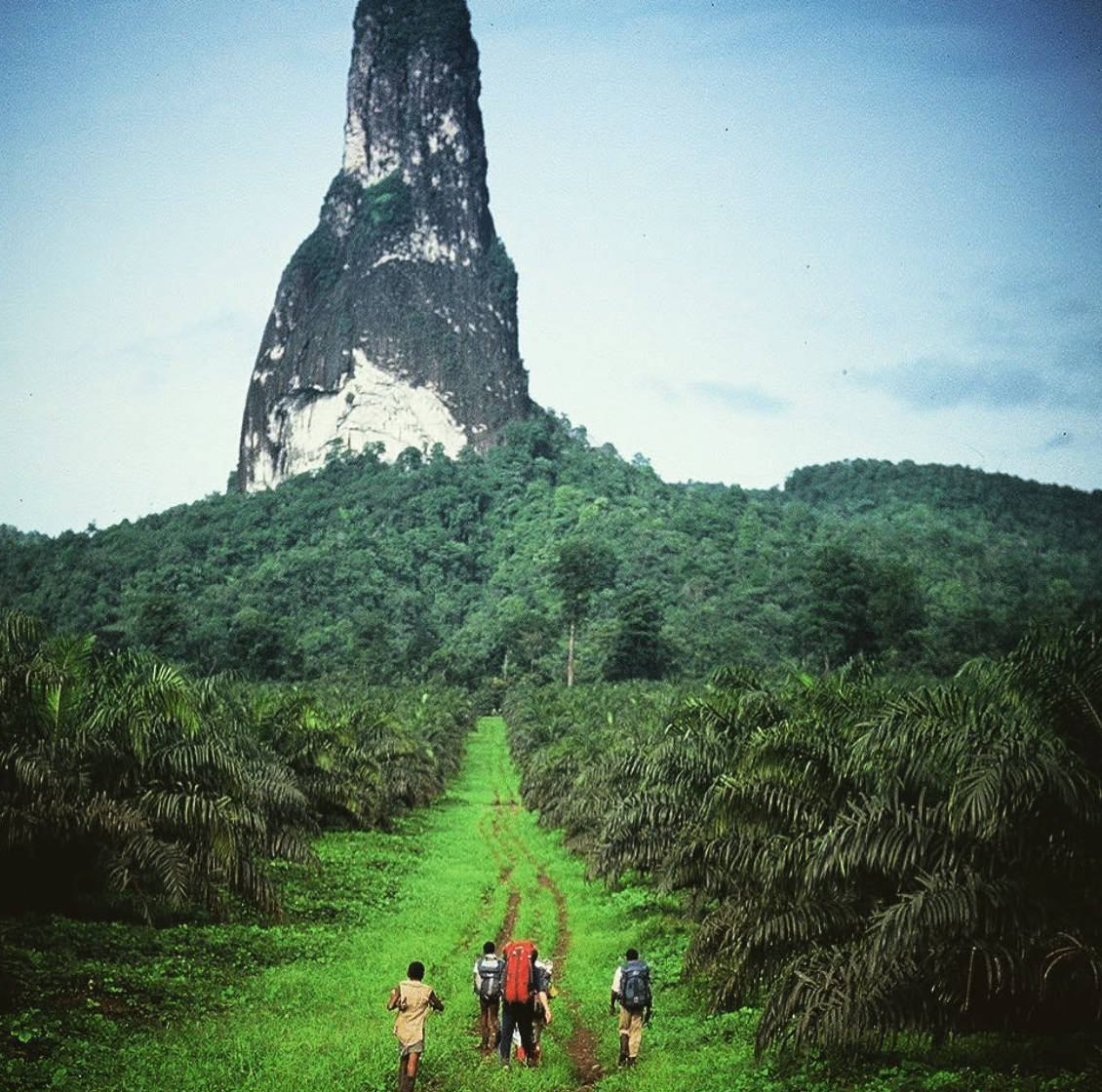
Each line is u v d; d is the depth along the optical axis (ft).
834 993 43.21
